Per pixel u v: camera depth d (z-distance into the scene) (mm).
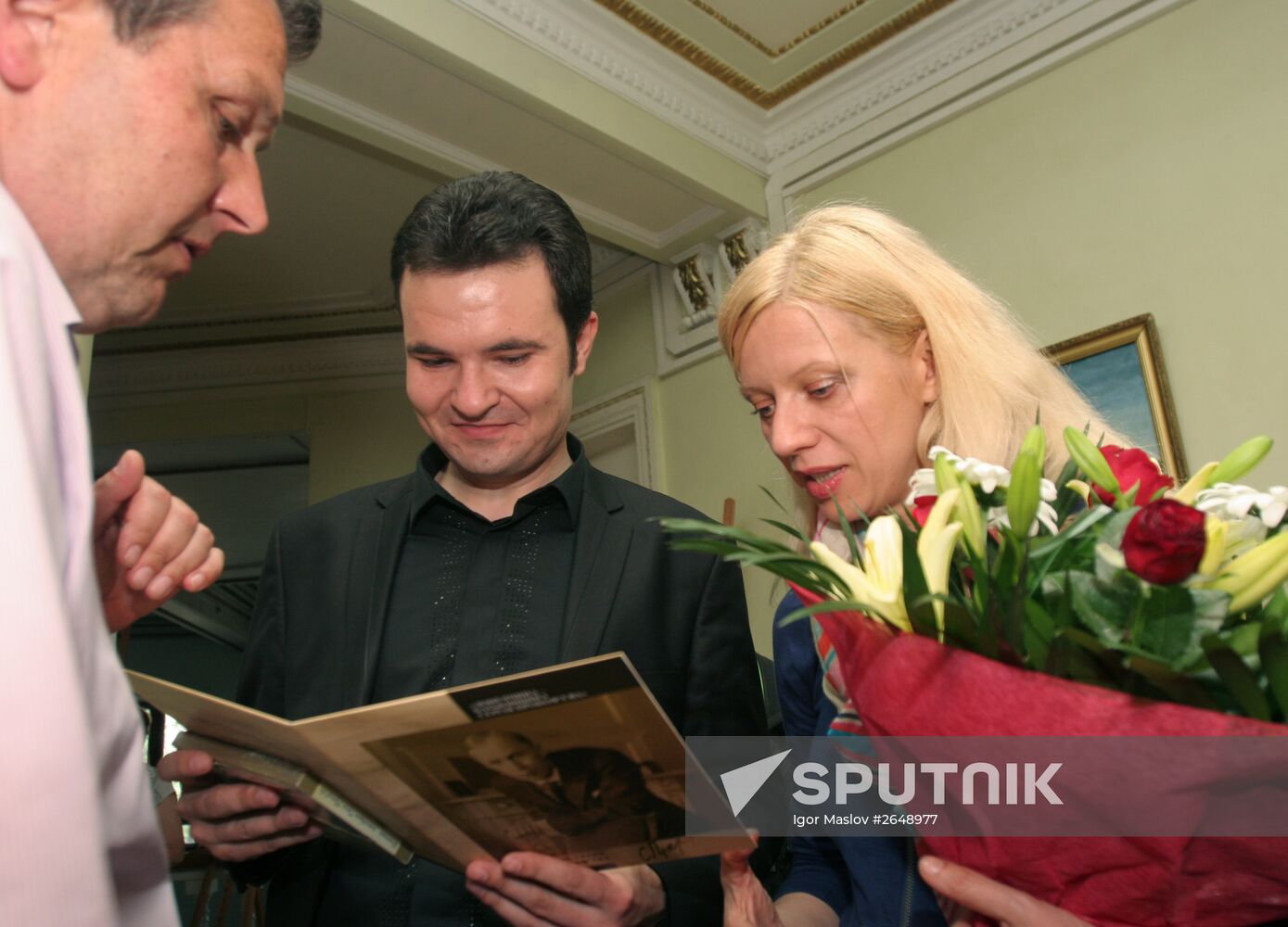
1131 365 3145
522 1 3523
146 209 805
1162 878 657
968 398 1090
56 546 594
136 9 773
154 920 720
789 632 1259
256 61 858
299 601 1391
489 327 1281
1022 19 3656
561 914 942
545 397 1332
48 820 509
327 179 4641
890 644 679
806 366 1106
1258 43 3113
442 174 4602
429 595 1370
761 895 963
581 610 1321
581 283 1383
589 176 4062
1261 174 3039
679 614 1359
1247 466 764
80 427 658
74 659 547
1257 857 631
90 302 842
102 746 638
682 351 4711
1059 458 1031
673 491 4652
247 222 908
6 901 495
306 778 914
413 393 1363
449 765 835
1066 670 661
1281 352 2904
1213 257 3098
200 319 5773
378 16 3107
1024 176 3613
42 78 762
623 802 841
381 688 1318
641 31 3820
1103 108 3445
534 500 1403
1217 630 628
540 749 801
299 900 1227
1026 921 683
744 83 4164
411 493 1447
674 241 4520
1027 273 3535
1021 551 668
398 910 1197
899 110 4004
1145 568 597
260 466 6523
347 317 5836
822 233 1169
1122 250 3311
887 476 1122
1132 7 3393
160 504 982
